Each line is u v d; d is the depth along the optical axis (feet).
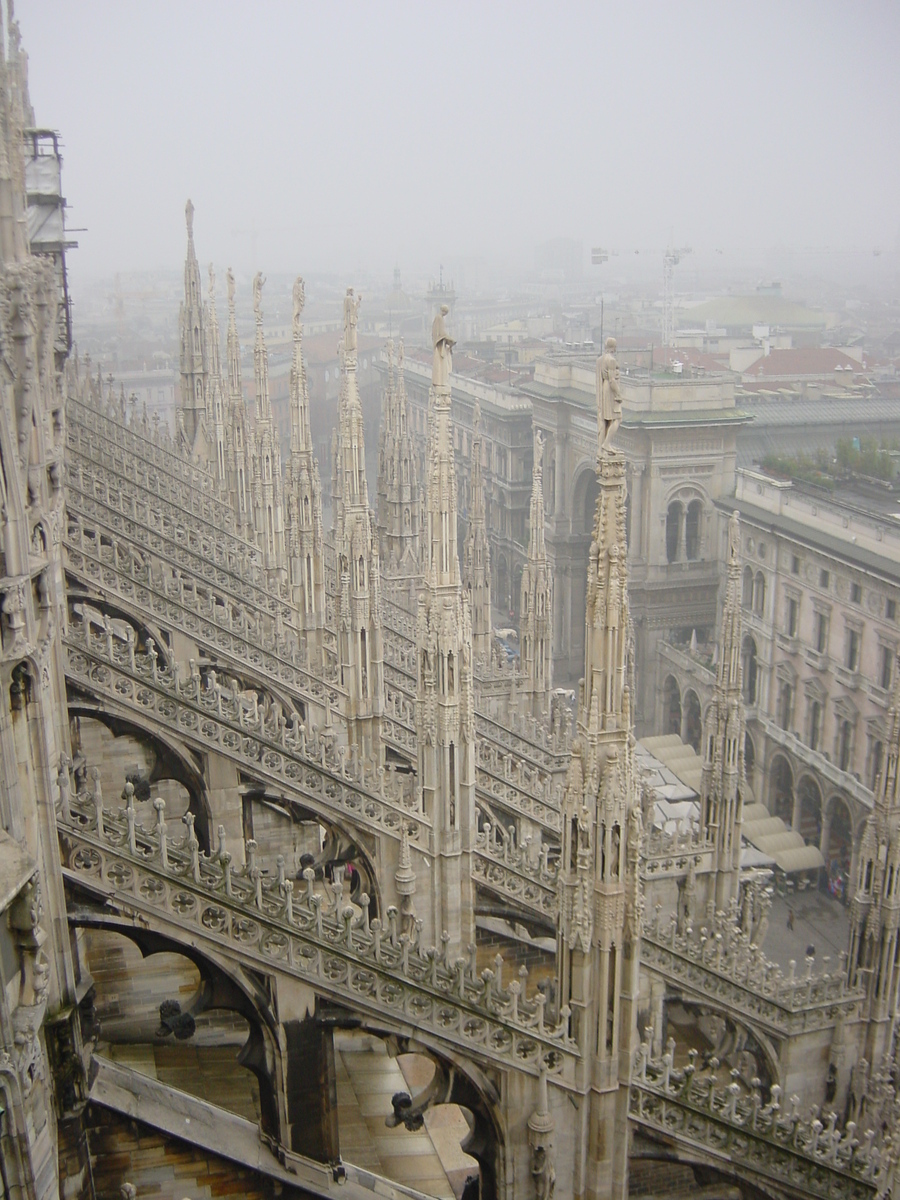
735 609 124.47
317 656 168.76
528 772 142.82
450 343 97.81
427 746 105.81
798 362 361.92
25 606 53.52
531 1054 74.64
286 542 203.82
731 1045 109.19
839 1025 107.45
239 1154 76.74
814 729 239.71
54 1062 63.72
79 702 102.73
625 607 69.56
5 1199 46.73
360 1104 95.30
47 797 60.03
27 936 47.55
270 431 204.74
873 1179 81.46
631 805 70.90
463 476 445.78
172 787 134.00
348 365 127.85
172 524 175.83
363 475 130.11
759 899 127.44
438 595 102.47
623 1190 75.66
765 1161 79.66
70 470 158.92
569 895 73.15
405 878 105.19
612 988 73.15
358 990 75.66
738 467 303.68
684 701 290.15
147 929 71.92
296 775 107.45
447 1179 86.69
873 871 105.19
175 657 135.23
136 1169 75.31
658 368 346.54
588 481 339.16
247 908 73.97
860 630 223.10
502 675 178.40
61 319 90.33
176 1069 89.56
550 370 351.67
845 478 273.33
